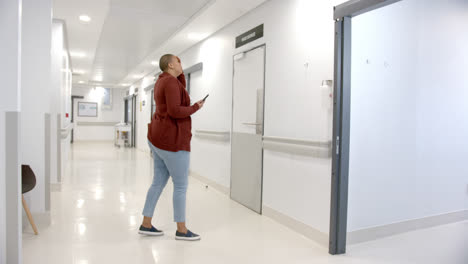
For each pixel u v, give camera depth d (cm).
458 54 353
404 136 315
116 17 485
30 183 280
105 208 384
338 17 258
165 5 427
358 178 287
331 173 270
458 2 353
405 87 314
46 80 323
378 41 293
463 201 363
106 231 306
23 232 299
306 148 298
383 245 286
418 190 328
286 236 306
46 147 320
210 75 537
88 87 1476
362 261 252
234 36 453
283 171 340
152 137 278
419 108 325
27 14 319
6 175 182
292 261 250
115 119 1526
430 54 331
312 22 301
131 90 1346
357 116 283
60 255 249
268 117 367
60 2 408
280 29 349
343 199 263
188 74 648
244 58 423
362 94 286
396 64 306
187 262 243
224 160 479
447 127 347
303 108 311
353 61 279
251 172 400
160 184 296
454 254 267
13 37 183
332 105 275
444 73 342
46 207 320
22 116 316
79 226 318
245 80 420
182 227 288
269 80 367
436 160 340
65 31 543
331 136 275
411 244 289
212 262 244
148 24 516
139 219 345
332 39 277
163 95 271
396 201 313
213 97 524
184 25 501
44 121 320
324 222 284
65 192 464
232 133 452
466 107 361
